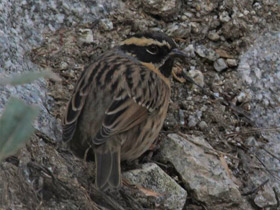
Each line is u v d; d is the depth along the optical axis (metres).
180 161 11.73
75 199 10.12
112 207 10.49
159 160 11.93
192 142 12.09
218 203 11.46
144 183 11.05
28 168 10.09
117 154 10.30
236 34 14.02
